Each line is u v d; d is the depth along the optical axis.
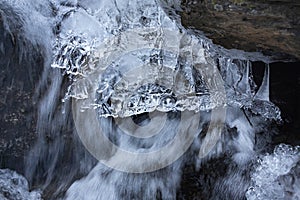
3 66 1.94
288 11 1.68
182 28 1.97
